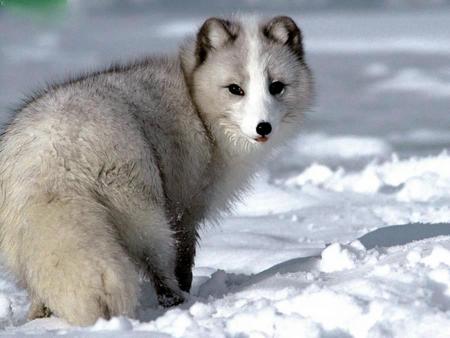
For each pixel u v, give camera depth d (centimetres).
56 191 798
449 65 4691
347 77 4412
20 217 799
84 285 761
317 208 1526
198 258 1176
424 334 691
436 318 700
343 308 742
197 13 12219
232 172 1057
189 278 1034
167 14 12056
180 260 1025
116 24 9225
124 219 848
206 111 1016
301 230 1362
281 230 1363
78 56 5347
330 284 847
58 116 833
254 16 1162
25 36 7356
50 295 771
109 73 988
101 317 764
